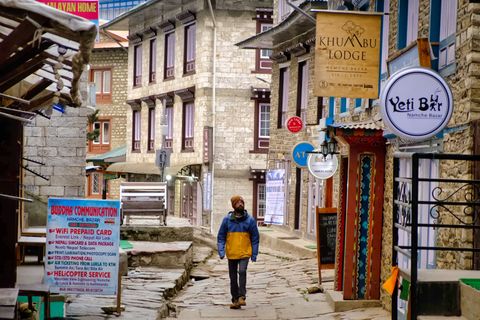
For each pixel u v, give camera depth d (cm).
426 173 1158
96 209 1082
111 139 4738
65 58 762
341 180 1536
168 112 3888
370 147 1414
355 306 1416
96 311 1267
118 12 4884
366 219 1421
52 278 1081
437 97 977
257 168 3553
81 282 1082
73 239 1081
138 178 4225
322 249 1642
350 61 1274
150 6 3731
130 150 4316
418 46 1120
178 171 3559
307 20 2348
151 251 1881
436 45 1133
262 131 3559
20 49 761
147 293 1502
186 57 3694
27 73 824
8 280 963
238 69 3531
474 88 981
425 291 770
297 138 2655
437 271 838
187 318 1380
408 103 978
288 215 2786
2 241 959
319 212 1636
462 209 984
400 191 1275
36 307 1087
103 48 4678
